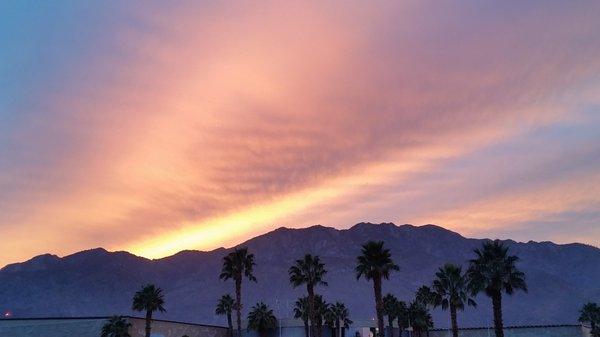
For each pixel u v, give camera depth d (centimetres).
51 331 11725
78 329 11631
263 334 16038
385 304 14775
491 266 6594
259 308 16100
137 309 11275
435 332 18788
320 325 14150
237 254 11544
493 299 6700
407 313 14488
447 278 9550
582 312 15138
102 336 11081
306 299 14475
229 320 15788
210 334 15300
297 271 10538
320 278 10544
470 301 9412
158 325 12888
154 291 11444
